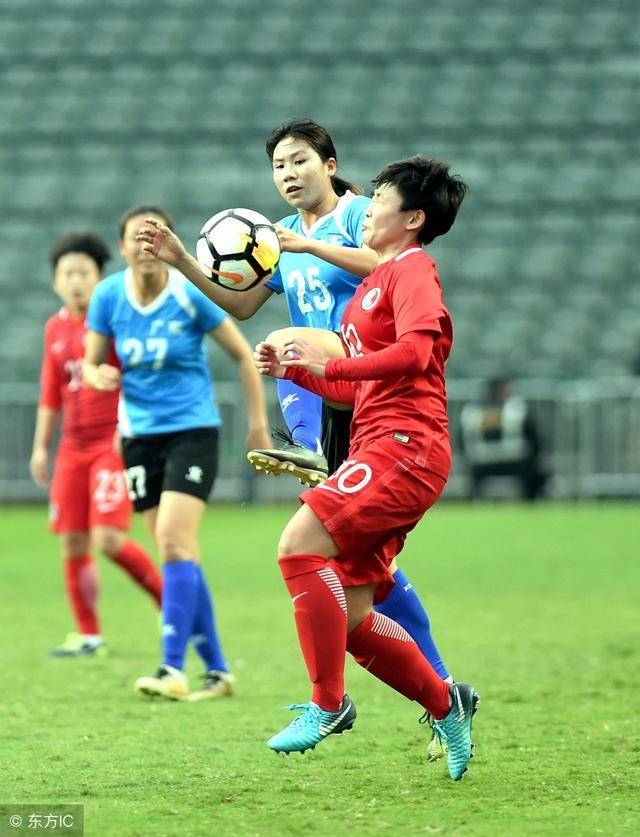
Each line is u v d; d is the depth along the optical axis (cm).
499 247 9631
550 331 9106
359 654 1585
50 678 2577
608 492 7669
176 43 10931
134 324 2503
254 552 5262
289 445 1741
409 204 1599
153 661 2839
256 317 8981
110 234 9744
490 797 1496
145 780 1612
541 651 2881
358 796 1509
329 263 1869
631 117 10294
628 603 3778
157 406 2497
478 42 10756
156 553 4950
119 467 2973
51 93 10694
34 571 4731
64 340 3078
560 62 10625
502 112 10362
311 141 1945
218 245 1753
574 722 2019
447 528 6197
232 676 2409
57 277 3111
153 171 10169
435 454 1559
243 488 7675
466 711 1602
